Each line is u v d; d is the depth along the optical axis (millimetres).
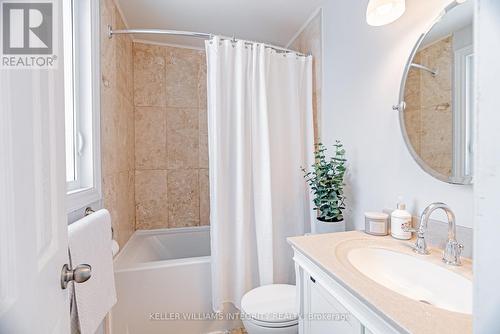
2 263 337
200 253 2459
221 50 1678
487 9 276
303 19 1995
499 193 269
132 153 2273
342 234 1190
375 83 1311
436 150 998
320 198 1529
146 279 1571
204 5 1812
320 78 1839
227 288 1717
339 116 1620
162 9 1859
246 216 1724
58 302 509
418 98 1066
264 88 1724
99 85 1312
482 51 280
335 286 840
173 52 2463
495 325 271
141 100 2381
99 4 1344
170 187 2479
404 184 1157
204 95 2566
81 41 1220
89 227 858
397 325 565
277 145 1838
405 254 966
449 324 558
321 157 1627
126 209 2010
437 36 990
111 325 1459
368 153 1375
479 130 283
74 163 1181
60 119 531
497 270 271
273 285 1511
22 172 388
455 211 945
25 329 385
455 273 814
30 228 407
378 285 731
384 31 1244
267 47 1774
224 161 1710
